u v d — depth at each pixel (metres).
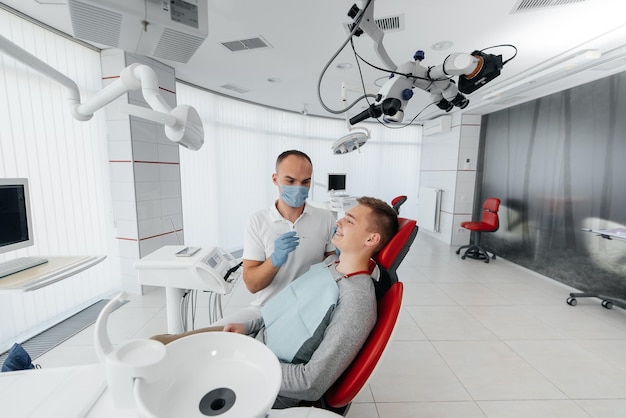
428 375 1.83
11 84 2.02
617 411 1.57
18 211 1.36
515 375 1.84
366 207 0.99
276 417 0.63
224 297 2.90
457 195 5.09
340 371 0.79
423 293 3.09
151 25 1.05
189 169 3.66
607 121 2.96
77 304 2.57
